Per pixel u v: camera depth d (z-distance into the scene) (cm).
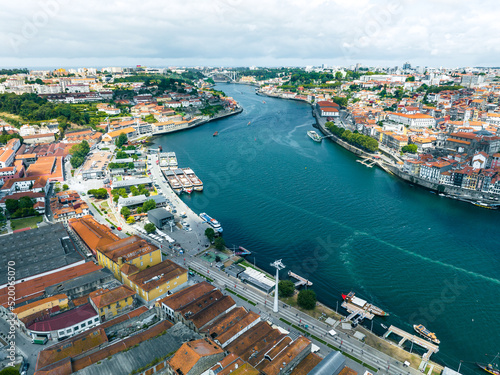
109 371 11700
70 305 15800
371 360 14300
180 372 11488
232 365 11800
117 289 16088
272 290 18588
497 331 16388
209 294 16538
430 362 14412
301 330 15762
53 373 11475
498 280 19862
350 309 17325
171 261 18938
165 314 16025
